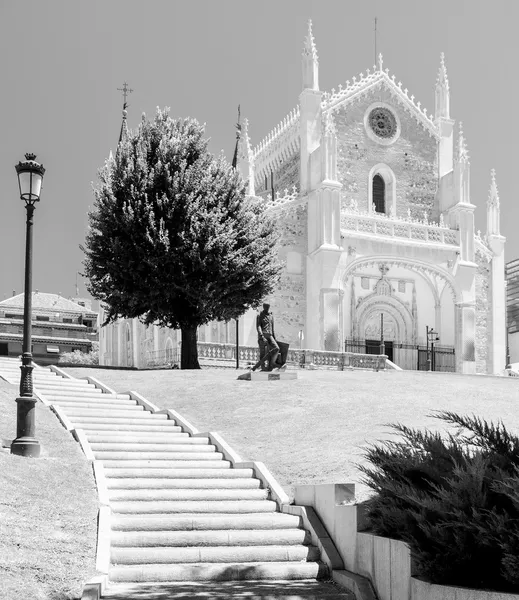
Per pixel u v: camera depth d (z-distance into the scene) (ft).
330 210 191.21
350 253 193.57
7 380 86.94
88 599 31.96
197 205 121.60
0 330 343.26
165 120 132.26
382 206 214.48
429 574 30.96
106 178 125.70
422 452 34.94
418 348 211.82
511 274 317.22
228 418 74.69
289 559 41.98
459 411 72.79
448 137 221.87
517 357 308.19
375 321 208.54
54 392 80.69
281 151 219.00
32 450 51.49
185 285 120.47
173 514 46.26
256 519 44.96
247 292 130.41
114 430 64.85
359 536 38.60
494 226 221.46
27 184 54.90
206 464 56.29
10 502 41.55
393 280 212.02
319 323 187.52
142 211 121.08
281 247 192.54
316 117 204.74
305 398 81.20
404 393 85.05
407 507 33.83
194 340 127.54
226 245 122.11
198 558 41.06
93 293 126.52
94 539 39.32
